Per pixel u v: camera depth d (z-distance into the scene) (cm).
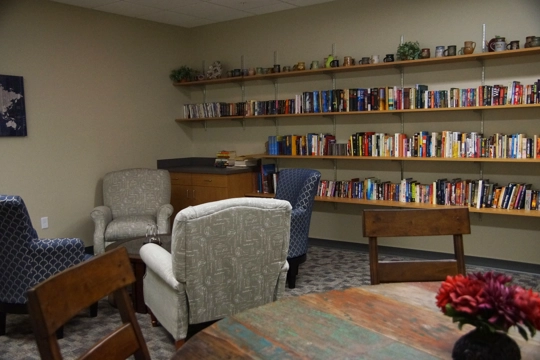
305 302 162
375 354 125
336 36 527
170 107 633
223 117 599
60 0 497
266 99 588
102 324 334
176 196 598
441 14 461
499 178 445
